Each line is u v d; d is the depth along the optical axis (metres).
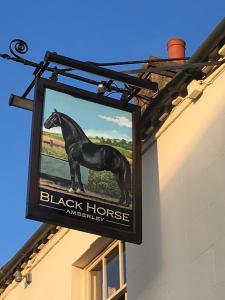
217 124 8.54
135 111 9.45
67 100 8.95
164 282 8.65
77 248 11.65
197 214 8.43
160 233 9.05
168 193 9.15
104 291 10.73
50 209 8.02
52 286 12.13
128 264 9.59
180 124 9.36
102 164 8.74
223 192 8.06
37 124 8.55
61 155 8.49
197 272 8.09
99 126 9.03
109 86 9.20
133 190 8.77
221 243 7.82
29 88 9.21
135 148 9.14
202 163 8.63
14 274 13.56
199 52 8.95
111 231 8.28
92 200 8.36
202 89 9.01
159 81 10.47
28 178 8.13
